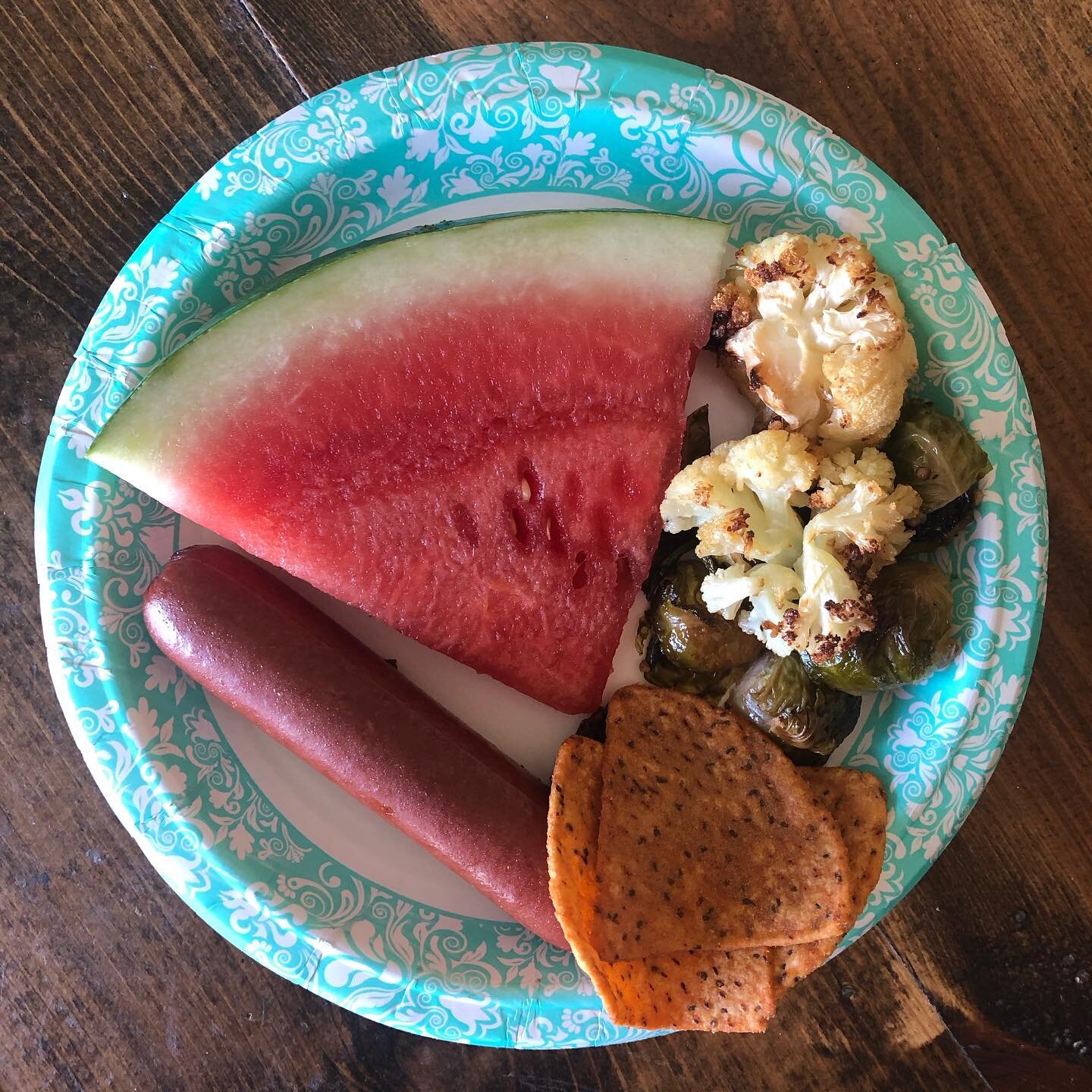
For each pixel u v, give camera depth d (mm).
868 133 283
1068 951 293
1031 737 293
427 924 272
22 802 285
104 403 261
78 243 279
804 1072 292
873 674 264
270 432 245
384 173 267
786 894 260
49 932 287
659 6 280
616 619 267
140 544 266
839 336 250
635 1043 294
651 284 254
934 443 259
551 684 269
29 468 281
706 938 258
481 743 267
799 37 281
